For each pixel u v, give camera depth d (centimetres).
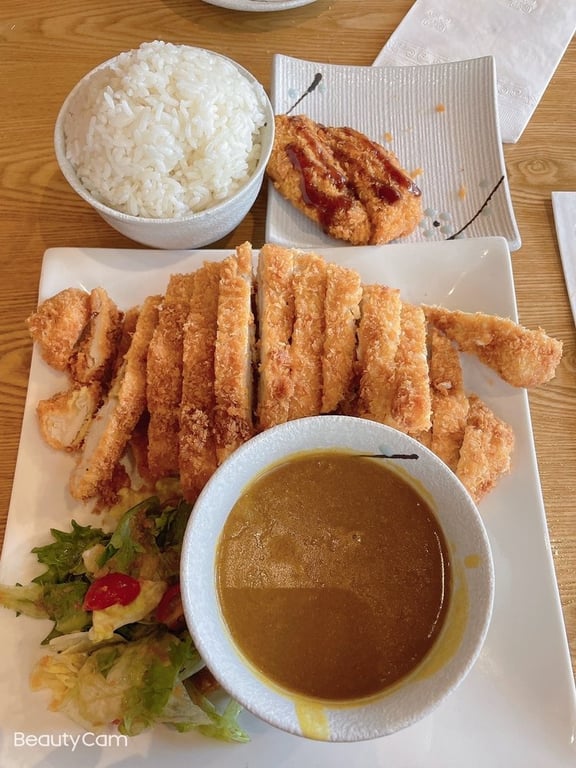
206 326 31
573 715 26
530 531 29
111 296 34
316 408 30
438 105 40
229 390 28
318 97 40
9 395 33
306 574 23
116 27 42
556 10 43
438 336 32
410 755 26
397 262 34
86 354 32
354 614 23
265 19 42
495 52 42
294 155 37
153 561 27
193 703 25
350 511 24
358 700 22
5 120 39
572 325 35
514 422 31
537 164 39
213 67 34
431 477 23
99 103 32
